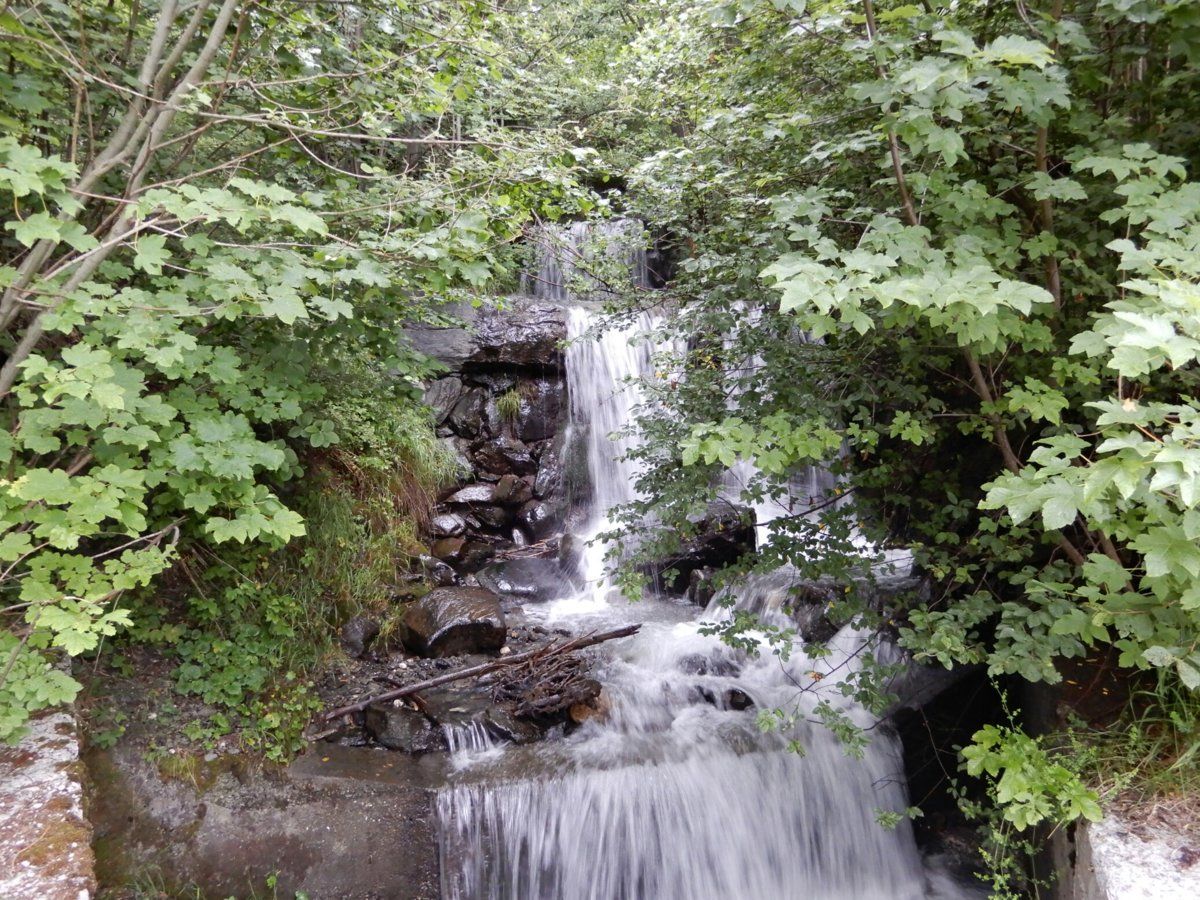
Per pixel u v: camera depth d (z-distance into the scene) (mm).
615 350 8844
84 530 2307
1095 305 3014
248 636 4352
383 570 5676
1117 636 3504
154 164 3775
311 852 3521
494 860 3789
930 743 4453
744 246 3904
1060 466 1792
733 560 6805
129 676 3912
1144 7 2389
